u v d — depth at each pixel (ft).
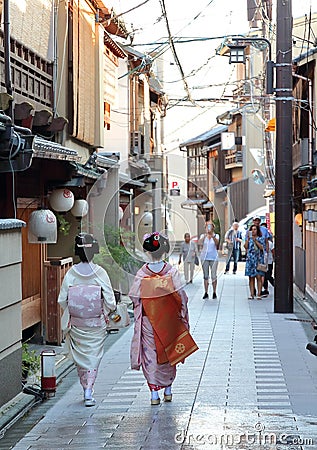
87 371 27.61
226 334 44.75
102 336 28.09
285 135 54.34
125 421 24.41
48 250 49.21
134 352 26.78
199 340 42.52
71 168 41.19
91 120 55.72
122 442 21.68
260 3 71.87
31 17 41.70
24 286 38.50
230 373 32.76
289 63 54.03
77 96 50.29
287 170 54.60
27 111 36.50
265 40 60.75
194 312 55.47
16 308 28.53
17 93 39.11
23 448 21.59
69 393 29.94
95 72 57.47
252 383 30.50
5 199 36.04
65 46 48.24
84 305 27.55
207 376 32.12
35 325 40.78
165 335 26.45
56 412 26.71
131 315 50.49
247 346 40.27
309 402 26.76
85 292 27.61
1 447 22.04
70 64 49.26
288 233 54.70
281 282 54.75
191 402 27.09
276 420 23.76
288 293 54.75
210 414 24.93
